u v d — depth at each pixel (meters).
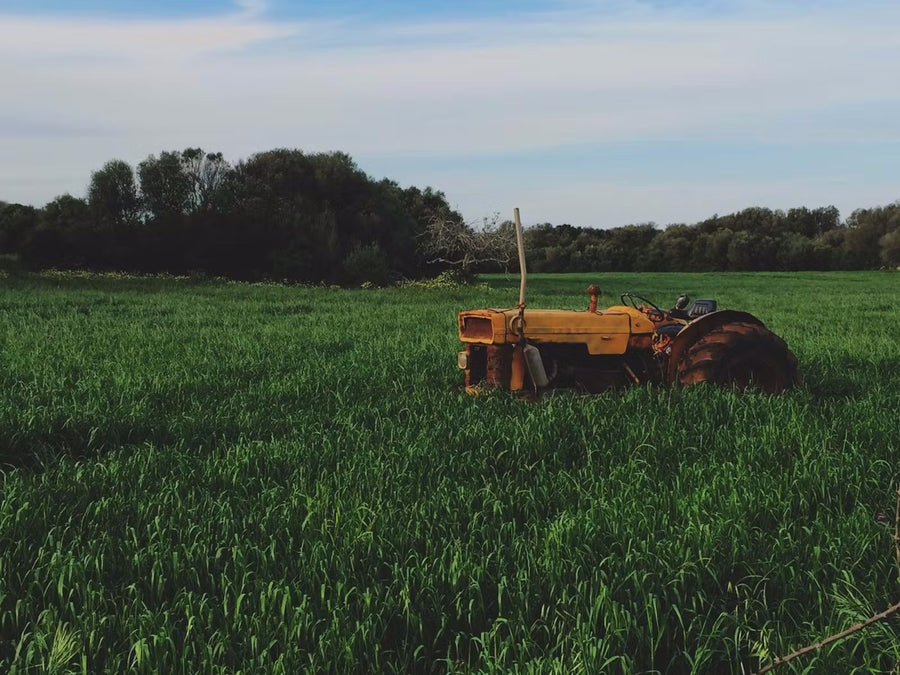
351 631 3.60
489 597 4.02
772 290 46.59
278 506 5.03
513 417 7.28
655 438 6.47
